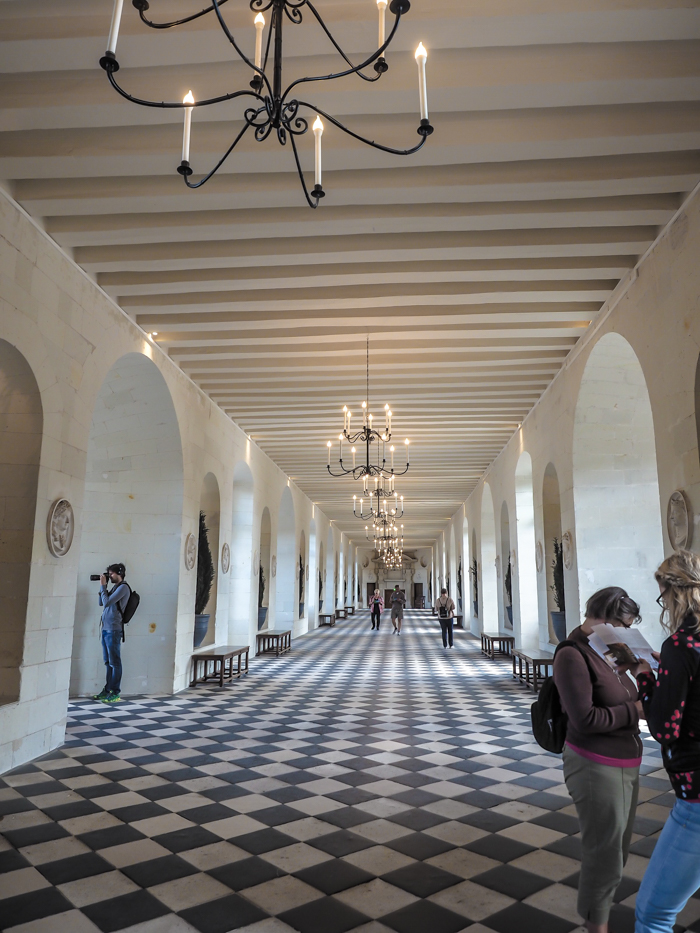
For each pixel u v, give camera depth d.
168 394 9.15
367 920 3.00
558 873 3.51
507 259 6.77
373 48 4.03
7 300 5.36
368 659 14.45
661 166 5.18
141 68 4.39
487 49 4.21
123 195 5.47
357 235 6.38
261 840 3.95
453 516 28.14
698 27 3.81
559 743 2.69
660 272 6.04
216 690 9.79
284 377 10.26
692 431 5.43
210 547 11.88
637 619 2.73
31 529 5.73
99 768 5.50
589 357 8.16
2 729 5.34
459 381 10.43
